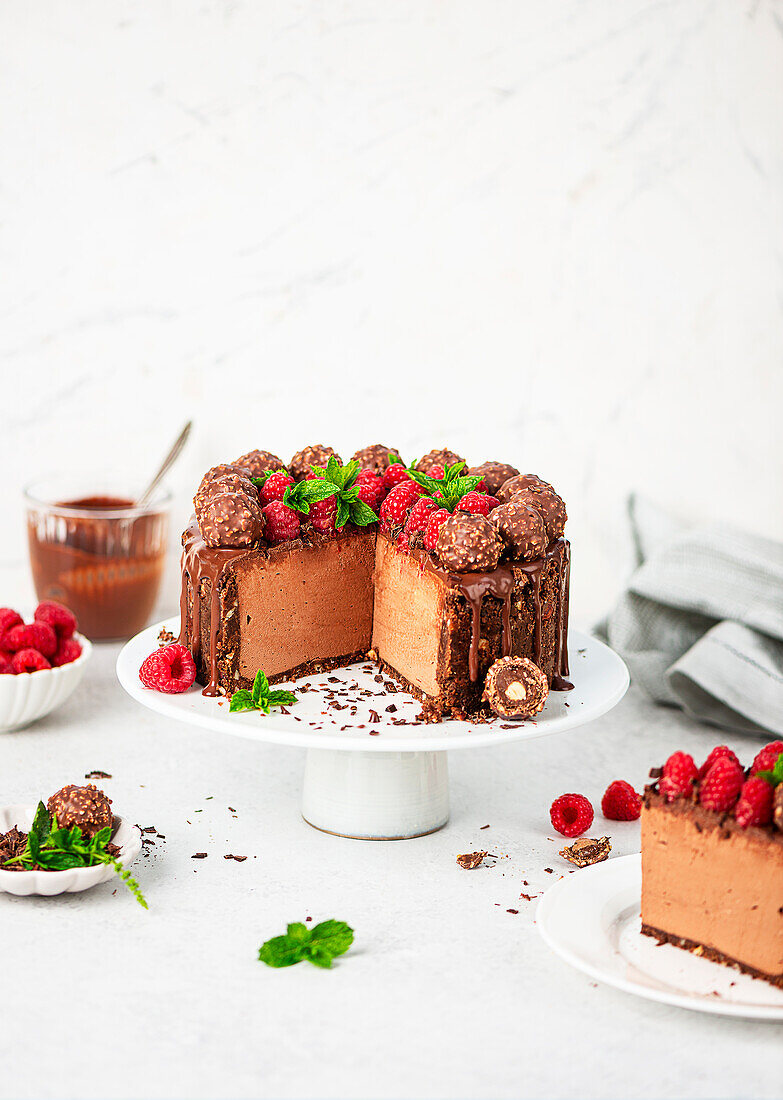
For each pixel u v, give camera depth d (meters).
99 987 0.95
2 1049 0.91
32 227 1.35
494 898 1.02
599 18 1.33
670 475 1.40
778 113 1.35
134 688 1.06
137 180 1.34
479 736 1.01
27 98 1.33
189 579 1.06
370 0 1.32
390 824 1.08
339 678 1.10
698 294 1.38
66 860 1.01
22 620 1.22
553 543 1.08
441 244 1.36
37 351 1.37
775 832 0.93
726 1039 0.93
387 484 1.12
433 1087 0.90
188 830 1.08
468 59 1.33
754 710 1.19
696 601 1.24
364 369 1.38
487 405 1.39
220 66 1.33
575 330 1.38
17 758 1.16
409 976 0.96
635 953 0.96
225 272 1.36
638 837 1.08
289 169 1.35
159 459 1.39
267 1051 0.91
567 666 1.09
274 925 1.00
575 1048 0.92
